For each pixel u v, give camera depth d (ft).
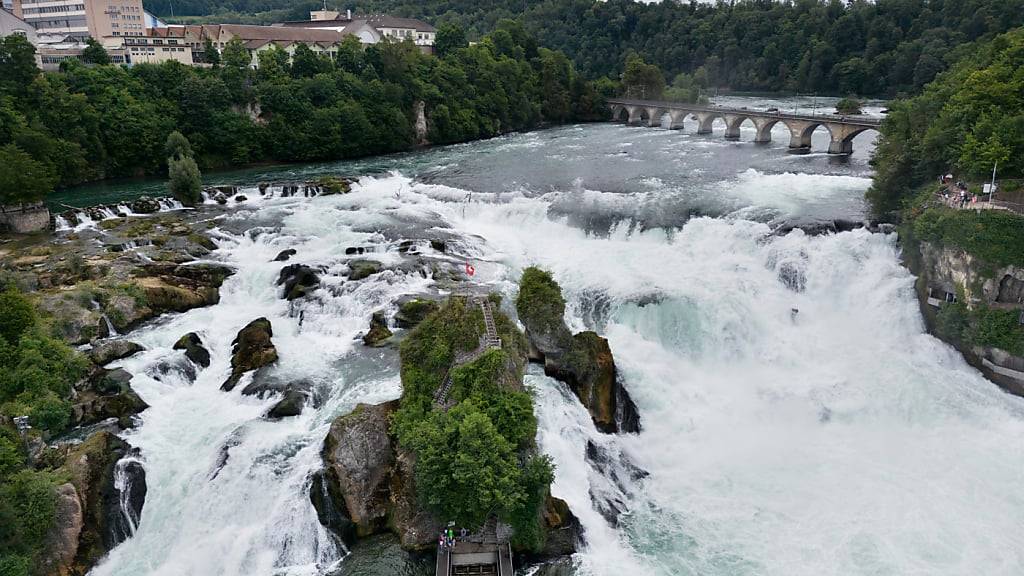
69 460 145.79
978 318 192.44
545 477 137.90
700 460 168.35
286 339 205.67
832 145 426.92
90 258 247.91
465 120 545.85
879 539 142.10
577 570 135.23
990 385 188.14
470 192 324.80
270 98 458.50
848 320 217.15
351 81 491.72
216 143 434.30
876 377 190.19
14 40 377.09
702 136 531.09
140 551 140.77
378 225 286.87
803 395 185.78
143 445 159.84
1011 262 187.93
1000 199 207.82
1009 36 275.39
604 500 154.51
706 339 204.74
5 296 180.55
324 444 150.30
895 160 252.42
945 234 202.39
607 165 390.01
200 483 149.79
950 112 240.73
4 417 152.05
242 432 160.56
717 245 246.47
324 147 461.37
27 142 349.61
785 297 220.84
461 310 162.71
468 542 136.15
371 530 141.08
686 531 147.13
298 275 232.53
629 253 249.55
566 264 243.81
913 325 208.74
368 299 218.59
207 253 261.24
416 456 141.69
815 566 136.36
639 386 184.65
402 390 161.07
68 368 173.99
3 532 124.98
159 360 188.65
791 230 242.37
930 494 154.10
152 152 416.87
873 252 228.63
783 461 167.32
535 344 181.57
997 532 142.82
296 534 139.85
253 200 337.72
